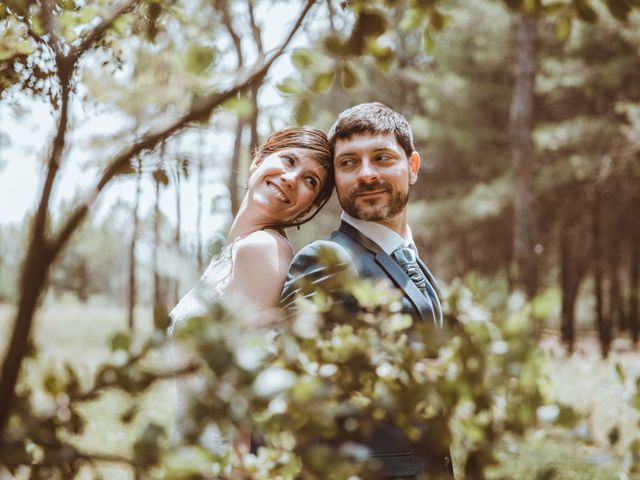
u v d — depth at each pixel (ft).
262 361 3.33
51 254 3.00
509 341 3.52
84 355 33.22
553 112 68.28
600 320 72.13
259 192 8.07
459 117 70.90
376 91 70.69
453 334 3.64
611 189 65.72
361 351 3.84
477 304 3.73
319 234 78.54
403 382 3.73
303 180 8.03
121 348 3.24
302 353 3.77
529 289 53.26
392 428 5.94
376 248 6.94
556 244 85.20
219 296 7.39
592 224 72.23
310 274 6.13
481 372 3.50
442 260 95.76
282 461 4.31
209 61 3.53
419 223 70.74
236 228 8.16
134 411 3.38
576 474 14.62
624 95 63.31
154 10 5.10
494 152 71.61
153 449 3.07
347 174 7.16
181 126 3.36
